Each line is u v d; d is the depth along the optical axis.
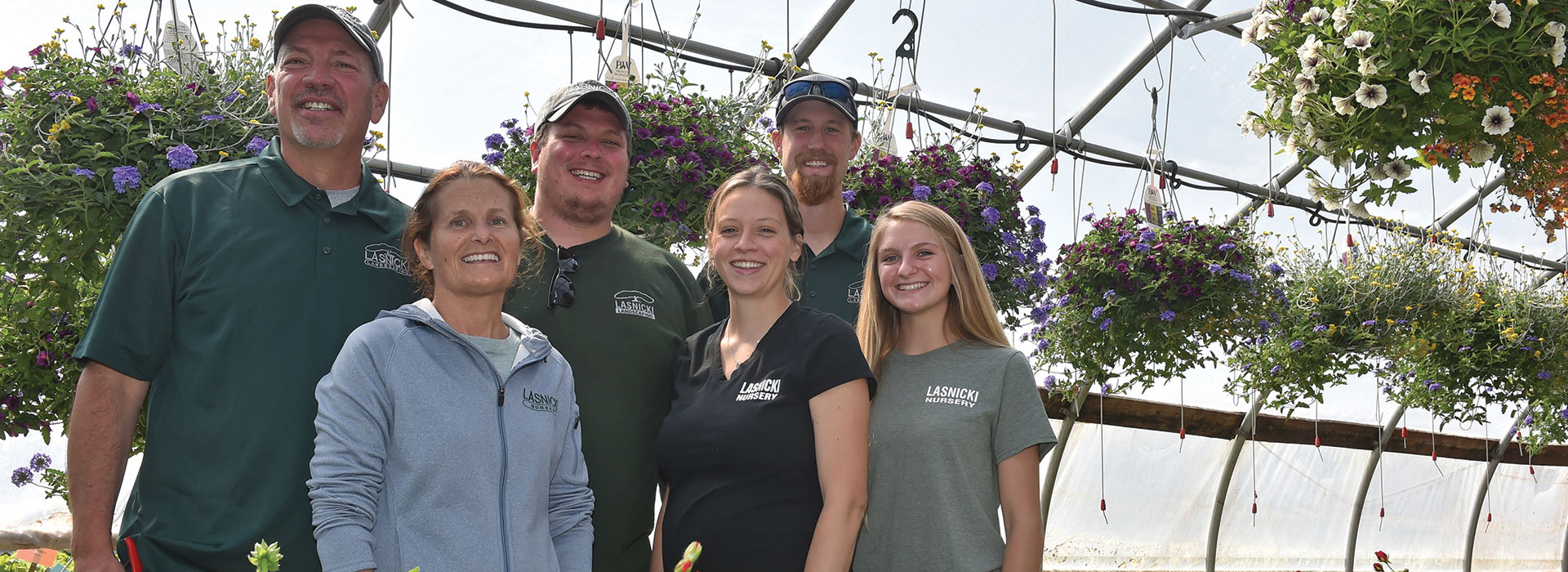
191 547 1.98
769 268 2.33
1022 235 4.16
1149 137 6.26
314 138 2.18
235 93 3.14
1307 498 8.86
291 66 2.22
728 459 2.19
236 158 3.13
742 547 2.14
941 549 2.29
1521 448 10.05
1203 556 8.31
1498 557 10.20
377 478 1.83
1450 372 7.06
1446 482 9.75
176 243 2.09
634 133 3.44
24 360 3.48
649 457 2.46
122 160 2.97
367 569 1.74
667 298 2.63
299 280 2.13
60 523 4.85
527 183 3.55
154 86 3.09
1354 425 8.90
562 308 2.45
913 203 2.62
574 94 2.57
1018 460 2.38
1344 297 6.33
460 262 1.97
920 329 2.57
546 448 1.97
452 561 1.79
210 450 2.01
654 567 2.30
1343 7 2.84
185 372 2.04
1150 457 8.04
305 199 2.20
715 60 4.97
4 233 2.90
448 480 1.83
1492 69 2.82
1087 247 5.13
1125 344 5.08
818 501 2.20
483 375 1.94
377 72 2.37
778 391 2.20
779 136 3.55
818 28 4.92
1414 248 6.57
